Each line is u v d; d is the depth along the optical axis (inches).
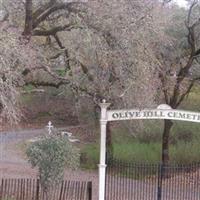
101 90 752.3
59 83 821.9
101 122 597.6
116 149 1083.9
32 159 601.9
